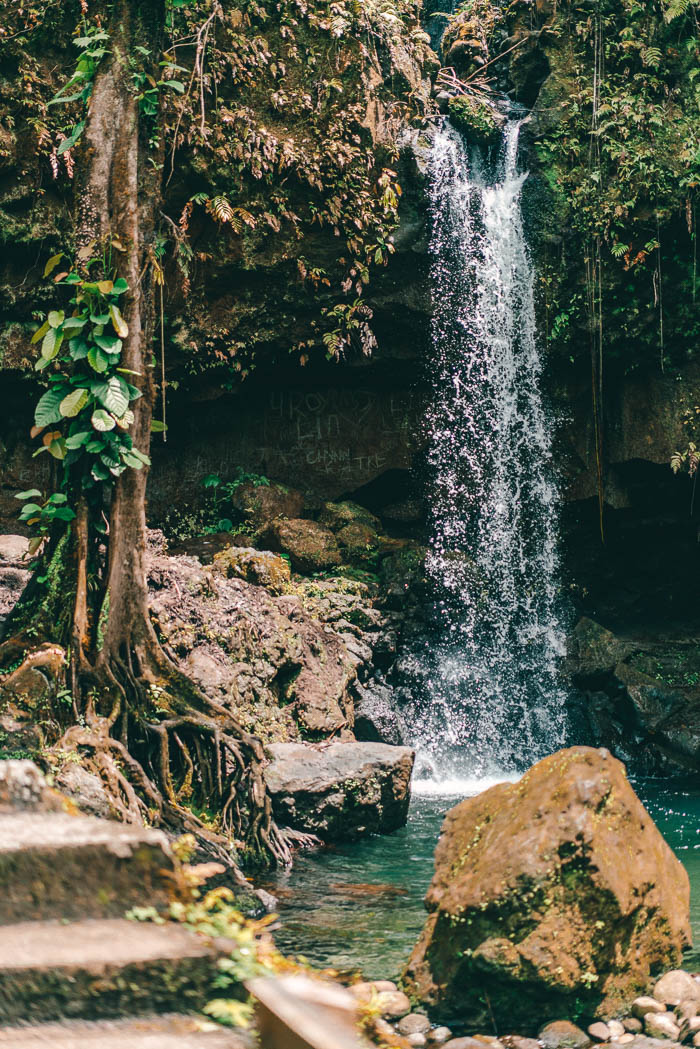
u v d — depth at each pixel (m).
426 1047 4.62
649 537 15.04
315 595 12.55
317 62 12.52
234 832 7.77
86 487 8.04
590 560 15.26
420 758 12.66
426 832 9.07
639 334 13.73
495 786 5.71
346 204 12.78
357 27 12.70
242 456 14.52
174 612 9.29
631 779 12.52
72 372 8.16
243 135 12.09
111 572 7.94
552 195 13.62
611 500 14.56
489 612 14.12
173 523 14.22
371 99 12.80
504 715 13.89
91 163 8.30
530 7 14.38
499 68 14.85
